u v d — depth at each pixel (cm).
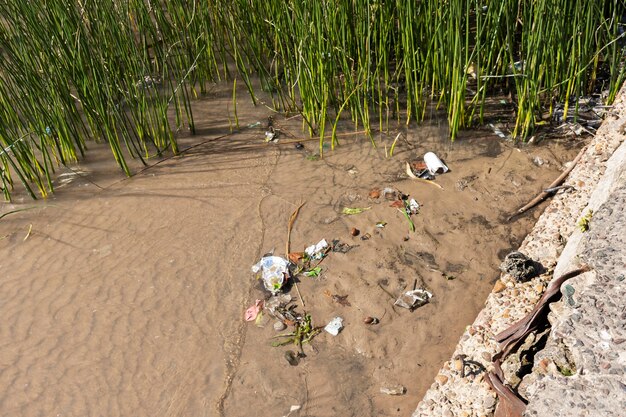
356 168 361
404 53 369
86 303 292
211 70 443
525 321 233
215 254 312
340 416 244
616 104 368
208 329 278
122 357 268
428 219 324
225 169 366
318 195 343
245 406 249
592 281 232
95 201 349
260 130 399
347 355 265
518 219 322
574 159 350
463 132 381
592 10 365
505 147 368
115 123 394
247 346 270
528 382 213
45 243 324
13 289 300
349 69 389
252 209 336
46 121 363
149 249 317
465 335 254
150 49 454
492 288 289
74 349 273
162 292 295
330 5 368
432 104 403
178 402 251
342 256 306
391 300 285
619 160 300
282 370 260
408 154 368
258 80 441
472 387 232
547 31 356
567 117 383
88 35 388
